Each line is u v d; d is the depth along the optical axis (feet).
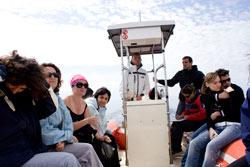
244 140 7.54
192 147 12.60
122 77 16.11
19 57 7.88
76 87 12.50
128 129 15.29
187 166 12.68
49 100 8.84
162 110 15.23
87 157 9.55
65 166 7.51
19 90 7.83
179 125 17.42
